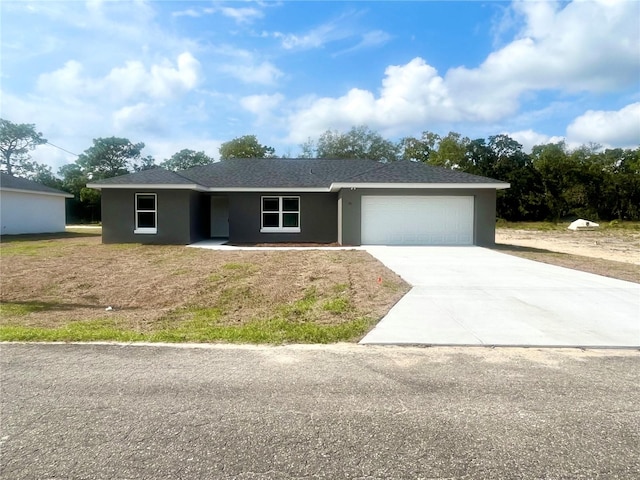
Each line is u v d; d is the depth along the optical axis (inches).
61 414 122.1
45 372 154.8
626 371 159.9
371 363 166.9
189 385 143.4
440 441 108.0
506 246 724.0
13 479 92.0
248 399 132.6
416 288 324.8
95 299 332.8
